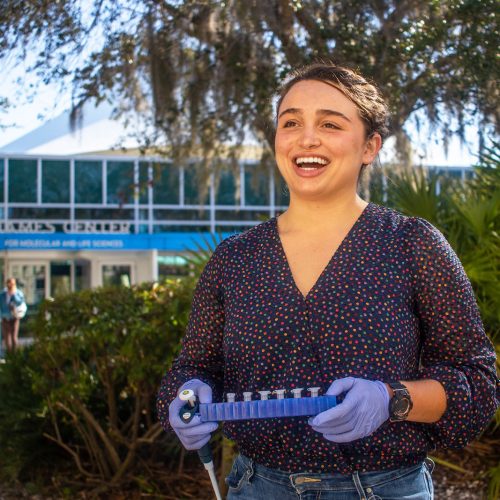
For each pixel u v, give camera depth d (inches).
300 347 64.2
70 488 193.2
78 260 690.8
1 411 206.7
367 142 71.9
